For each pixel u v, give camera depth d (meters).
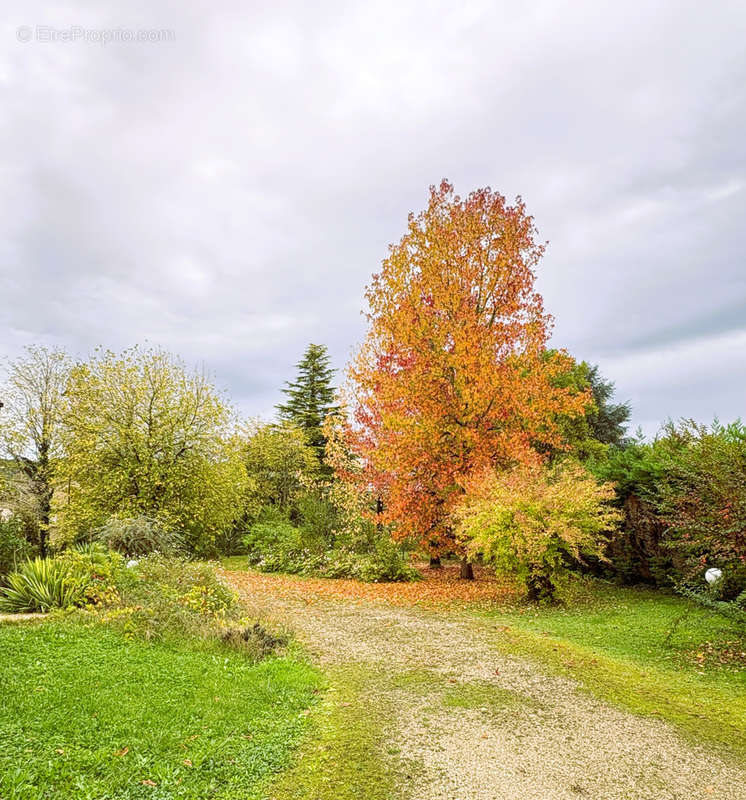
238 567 18.64
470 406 14.13
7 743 3.59
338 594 12.32
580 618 9.35
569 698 5.38
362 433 17.09
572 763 3.93
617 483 11.88
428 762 3.93
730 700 5.31
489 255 15.51
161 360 20.92
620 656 7.01
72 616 7.11
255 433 29.73
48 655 5.53
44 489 19.97
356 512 17.83
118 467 18.94
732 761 3.98
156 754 3.71
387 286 15.76
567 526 10.08
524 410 14.20
